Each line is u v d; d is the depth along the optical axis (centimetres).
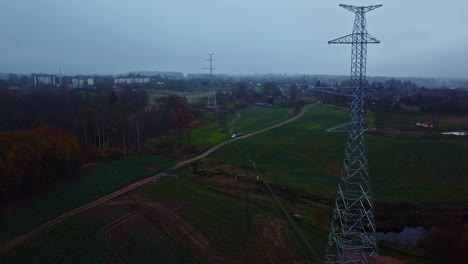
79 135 10675
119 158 9588
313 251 4978
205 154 9856
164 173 8350
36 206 6569
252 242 5244
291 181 7681
